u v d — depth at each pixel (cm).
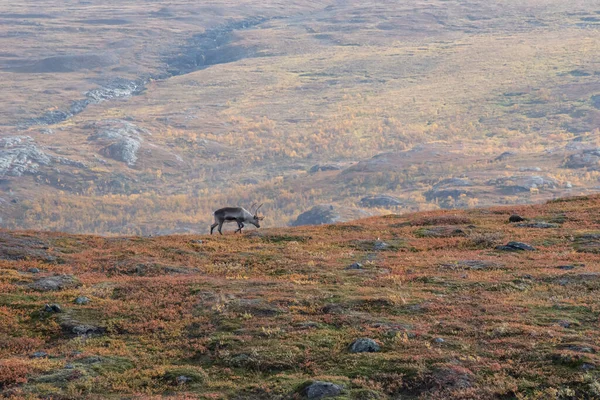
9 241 8688
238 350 4841
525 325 5019
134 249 8619
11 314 5700
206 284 6556
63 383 4328
